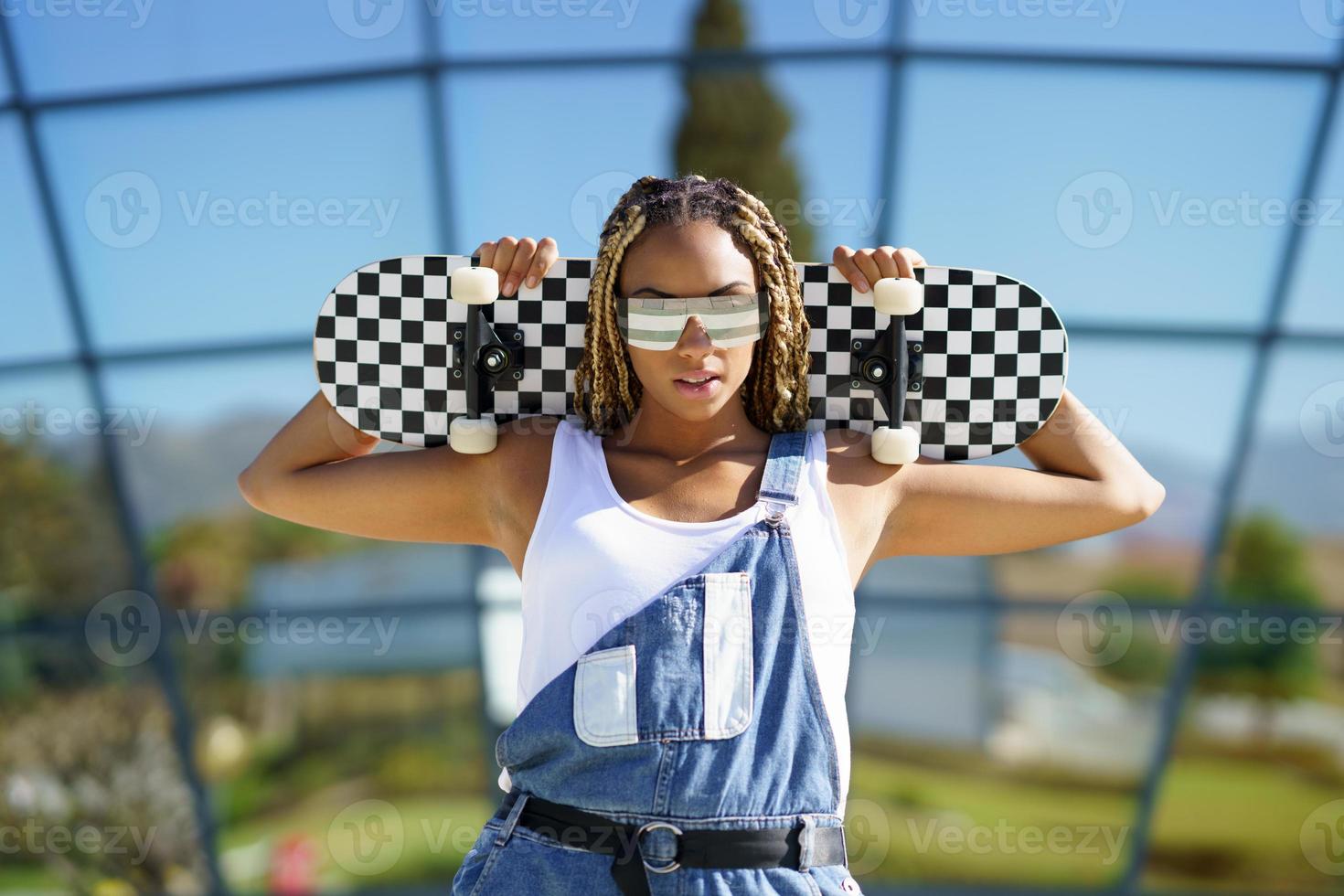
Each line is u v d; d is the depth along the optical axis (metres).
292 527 10.23
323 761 9.98
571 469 1.80
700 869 1.57
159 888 9.15
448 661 9.41
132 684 9.43
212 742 9.67
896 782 10.71
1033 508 1.89
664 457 1.83
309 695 9.89
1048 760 10.90
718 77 8.22
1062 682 11.20
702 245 1.77
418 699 10.11
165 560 10.27
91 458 9.16
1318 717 11.48
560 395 2.06
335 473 1.97
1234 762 11.73
